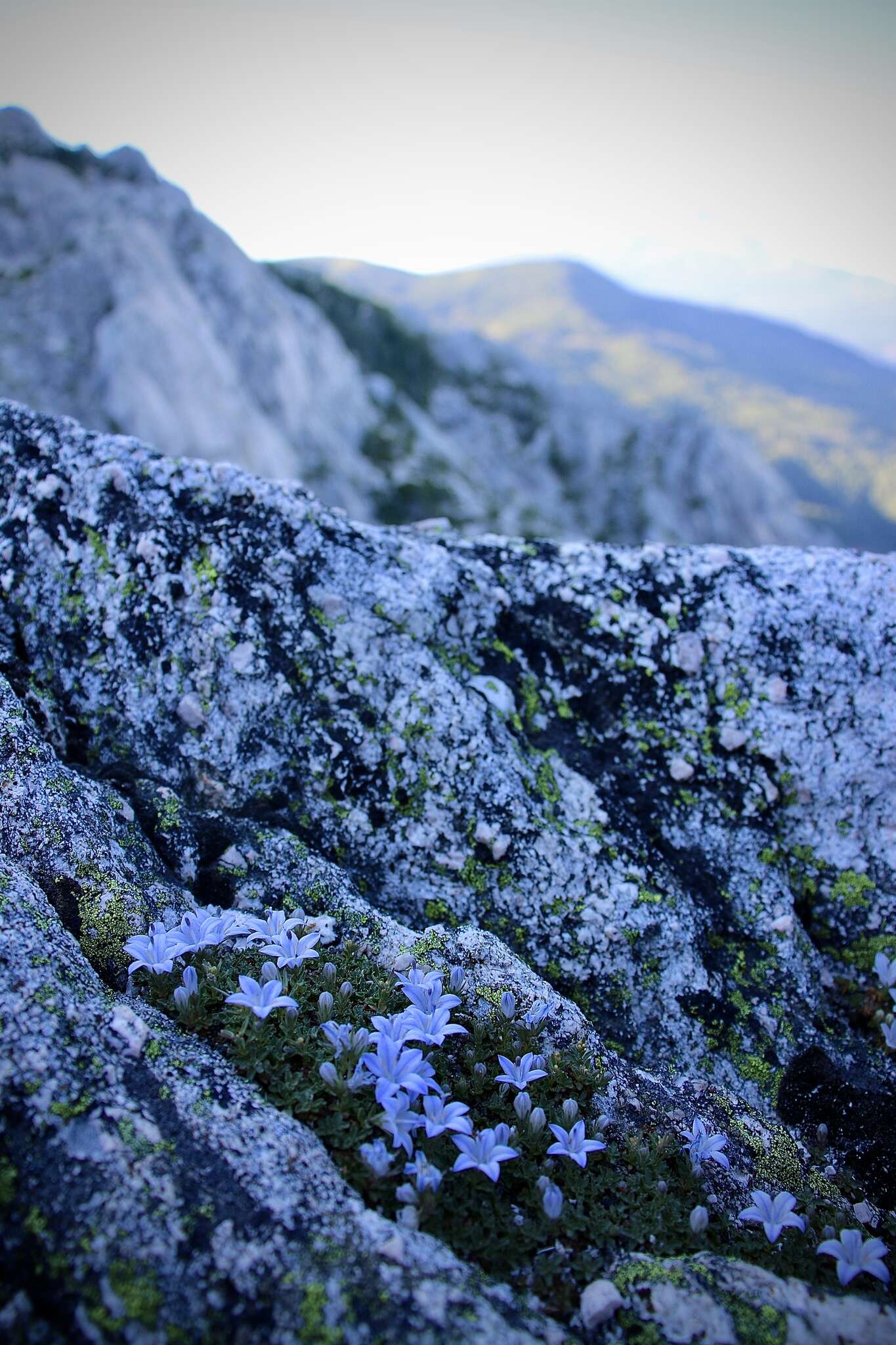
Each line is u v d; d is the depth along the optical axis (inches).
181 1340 10.3
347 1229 11.6
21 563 19.7
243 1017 14.2
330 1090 13.5
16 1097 11.6
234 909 16.6
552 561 22.3
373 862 18.2
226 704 18.6
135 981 14.7
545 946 17.8
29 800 15.8
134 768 18.1
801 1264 13.8
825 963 19.3
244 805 18.2
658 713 20.7
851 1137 17.0
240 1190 11.6
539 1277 12.6
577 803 19.2
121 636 19.0
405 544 21.5
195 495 20.2
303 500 20.7
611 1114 15.1
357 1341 10.5
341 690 19.2
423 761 18.7
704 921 18.6
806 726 20.3
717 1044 17.4
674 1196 14.4
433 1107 13.3
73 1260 10.6
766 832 19.8
